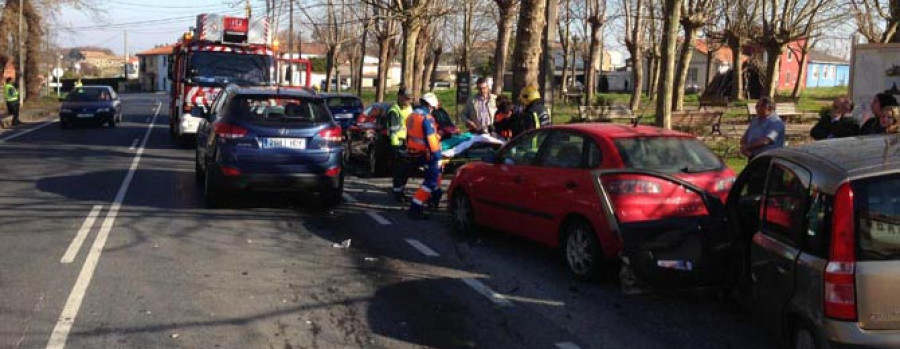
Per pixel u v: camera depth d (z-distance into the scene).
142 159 16.31
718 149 16.42
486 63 64.44
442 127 13.97
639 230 6.40
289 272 7.13
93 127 26.95
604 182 6.63
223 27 19.62
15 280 6.61
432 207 10.62
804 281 4.31
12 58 43.97
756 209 5.55
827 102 37.41
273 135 9.88
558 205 7.14
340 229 9.22
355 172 15.13
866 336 4.00
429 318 5.82
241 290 6.49
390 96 48.50
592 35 33.09
